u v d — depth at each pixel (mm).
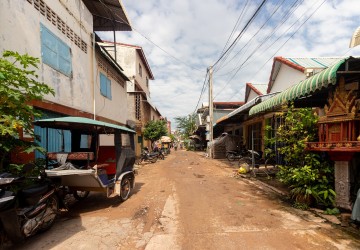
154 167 15219
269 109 8141
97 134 6527
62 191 5285
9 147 4188
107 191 6062
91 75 10570
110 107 13461
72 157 5457
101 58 12023
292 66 13164
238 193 7418
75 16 9148
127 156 7035
